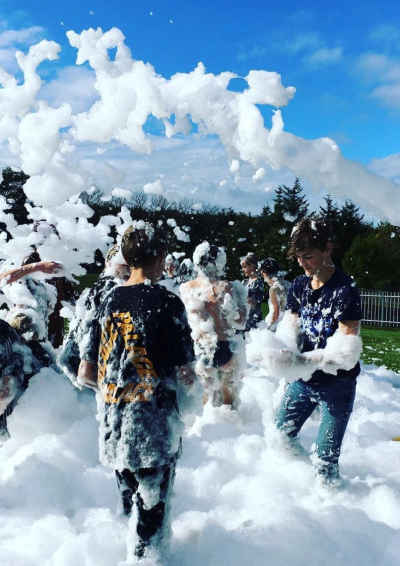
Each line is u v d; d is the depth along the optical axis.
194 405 2.60
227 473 3.54
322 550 2.60
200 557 2.54
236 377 4.67
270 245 26.41
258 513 2.90
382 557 2.62
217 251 4.55
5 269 4.84
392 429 4.70
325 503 3.11
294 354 3.09
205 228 27.64
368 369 8.11
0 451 3.80
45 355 4.16
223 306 4.48
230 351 4.57
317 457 3.29
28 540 2.66
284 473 3.50
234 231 28.02
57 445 3.69
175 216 21.44
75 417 4.02
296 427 3.52
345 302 3.13
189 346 2.48
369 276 28.30
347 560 2.56
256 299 6.77
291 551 2.57
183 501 3.22
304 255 3.19
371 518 3.00
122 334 2.46
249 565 2.48
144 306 2.45
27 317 4.11
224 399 4.72
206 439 4.19
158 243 2.58
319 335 3.26
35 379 3.90
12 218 4.84
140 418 2.40
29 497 3.12
